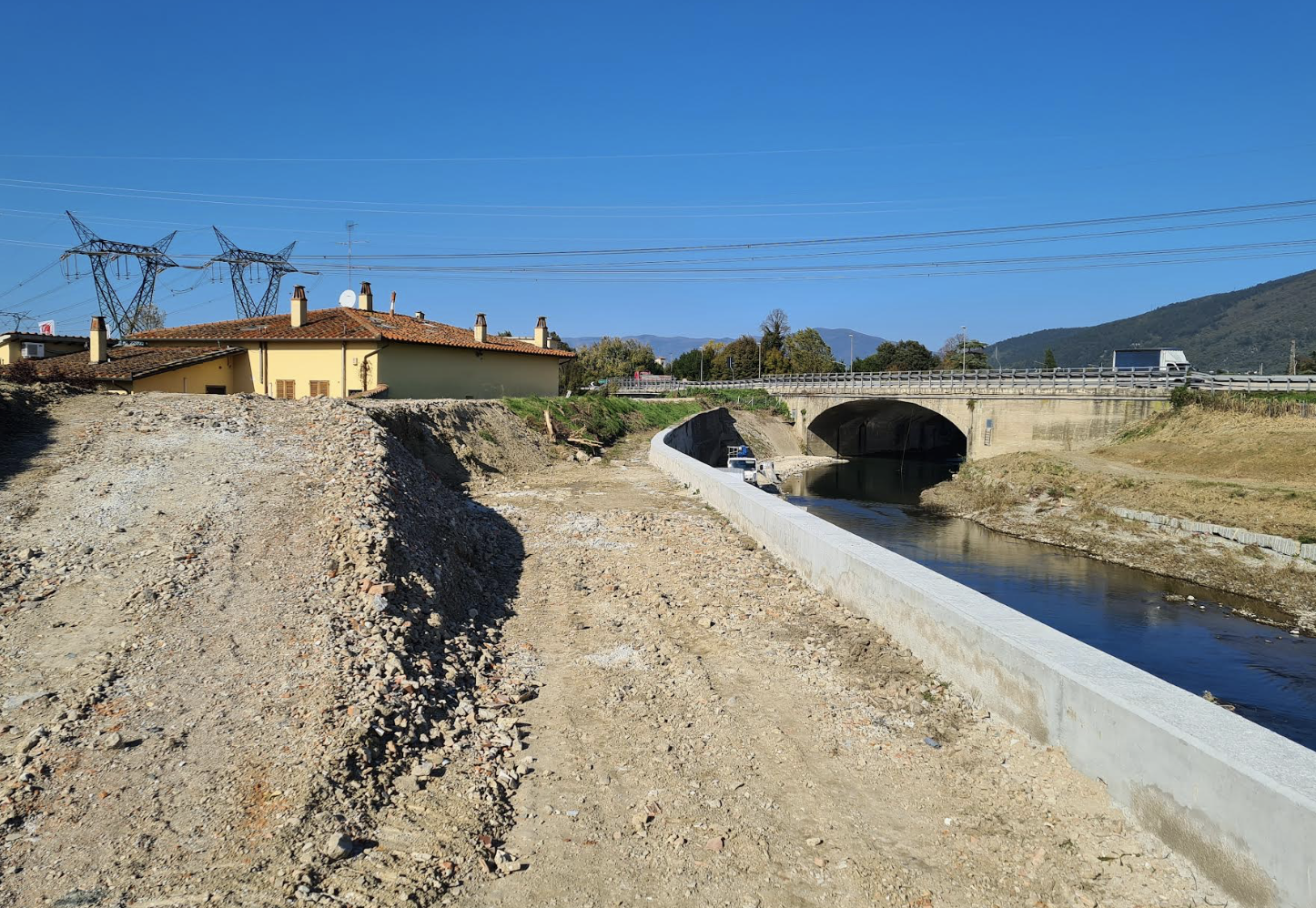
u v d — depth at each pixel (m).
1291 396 38.50
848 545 10.13
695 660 8.16
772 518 12.82
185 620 7.24
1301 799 3.79
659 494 18.80
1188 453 38.25
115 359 28.89
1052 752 5.75
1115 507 32.44
